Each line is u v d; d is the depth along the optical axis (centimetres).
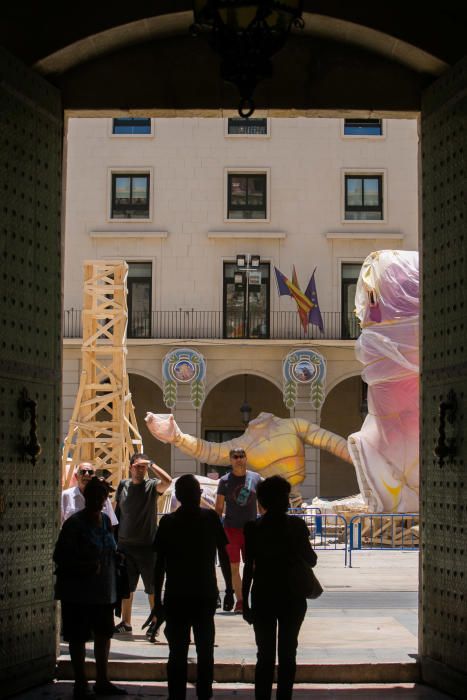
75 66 862
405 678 829
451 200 786
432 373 821
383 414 2183
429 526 820
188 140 3756
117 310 2502
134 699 764
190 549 705
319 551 2019
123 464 2450
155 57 871
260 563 675
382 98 870
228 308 3734
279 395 3997
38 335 796
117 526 980
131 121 3775
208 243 3731
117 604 778
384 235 3719
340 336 3700
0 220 729
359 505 2214
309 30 855
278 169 3750
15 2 808
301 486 3656
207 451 2630
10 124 755
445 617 775
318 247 3734
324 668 827
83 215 3728
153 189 3738
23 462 756
